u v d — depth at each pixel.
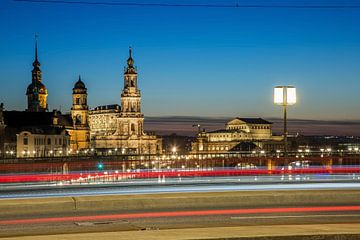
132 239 16.19
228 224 25.34
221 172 151.50
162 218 27.39
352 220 26.36
